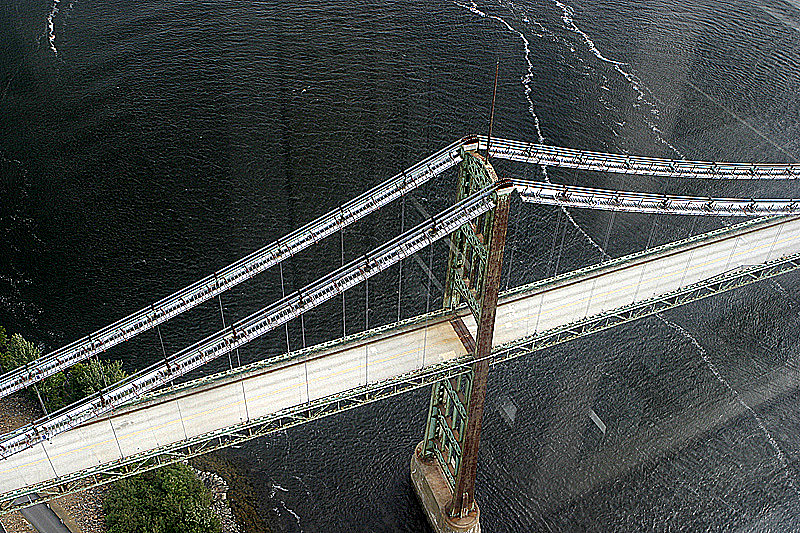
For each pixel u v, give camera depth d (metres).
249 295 130.88
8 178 150.50
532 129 159.25
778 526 103.25
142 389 82.75
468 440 91.50
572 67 174.38
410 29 183.88
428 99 165.50
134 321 90.50
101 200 146.25
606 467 108.69
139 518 98.44
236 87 167.88
